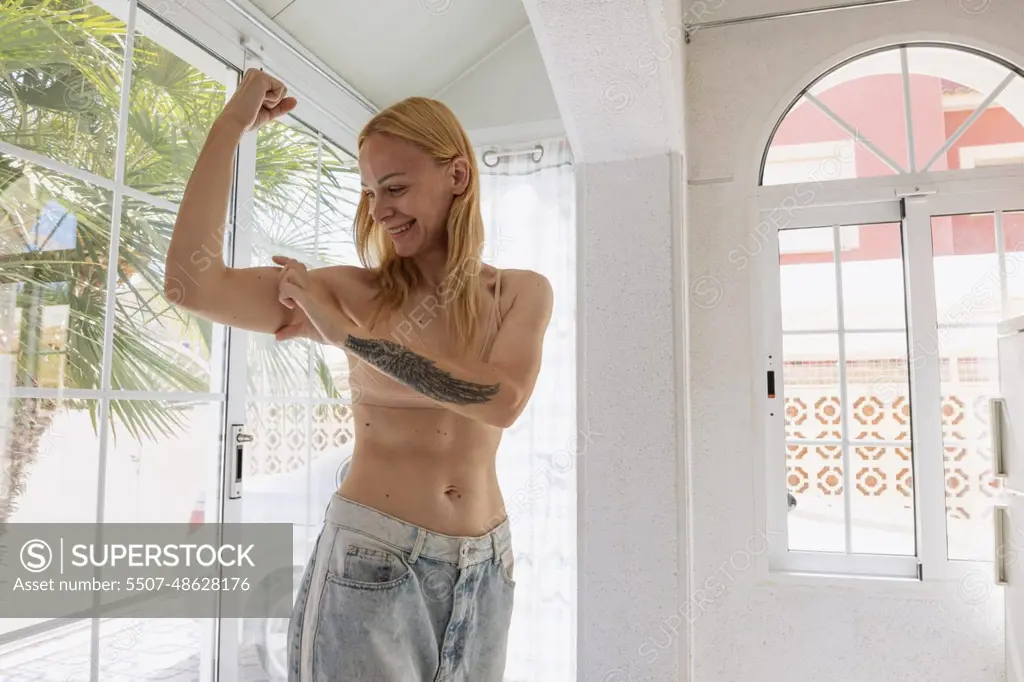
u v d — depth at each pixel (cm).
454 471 95
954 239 237
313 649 89
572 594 269
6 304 140
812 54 251
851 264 248
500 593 100
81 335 157
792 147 254
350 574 88
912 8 242
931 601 224
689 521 197
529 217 287
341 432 260
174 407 184
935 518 229
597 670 191
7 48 145
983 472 229
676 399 192
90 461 158
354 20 237
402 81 281
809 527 245
